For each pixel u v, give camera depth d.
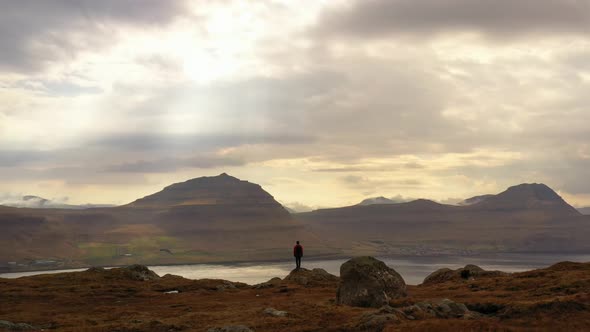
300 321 39.78
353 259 48.09
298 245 76.75
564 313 36.84
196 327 40.19
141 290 68.94
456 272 74.44
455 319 37.47
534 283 54.50
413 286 69.75
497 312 41.03
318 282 71.56
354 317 39.00
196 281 77.44
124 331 39.53
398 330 33.84
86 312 51.50
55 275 78.94
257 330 37.53
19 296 62.47
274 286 71.12
